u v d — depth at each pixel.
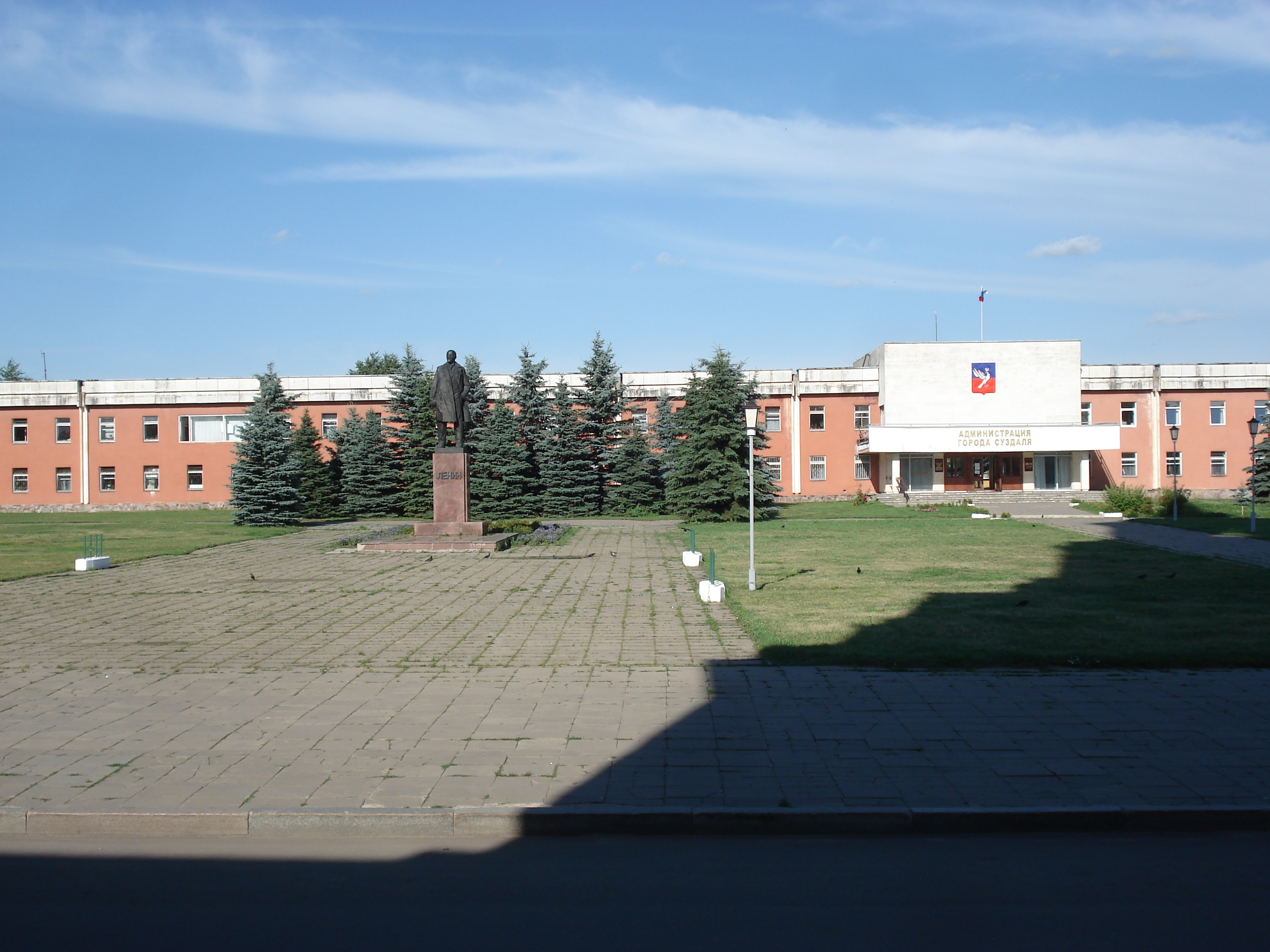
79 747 7.68
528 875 5.43
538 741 7.77
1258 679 9.79
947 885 5.25
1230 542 26.12
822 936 4.61
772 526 35.50
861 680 9.91
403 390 48.81
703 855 5.74
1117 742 7.62
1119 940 4.55
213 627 13.69
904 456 51.56
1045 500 46.47
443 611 15.21
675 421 48.25
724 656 11.36
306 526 40.03
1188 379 51.88
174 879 5.42
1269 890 5.17
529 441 47.88
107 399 52.84
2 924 4.83
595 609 15.38
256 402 41.94
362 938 4.62
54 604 16.28
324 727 8.24
